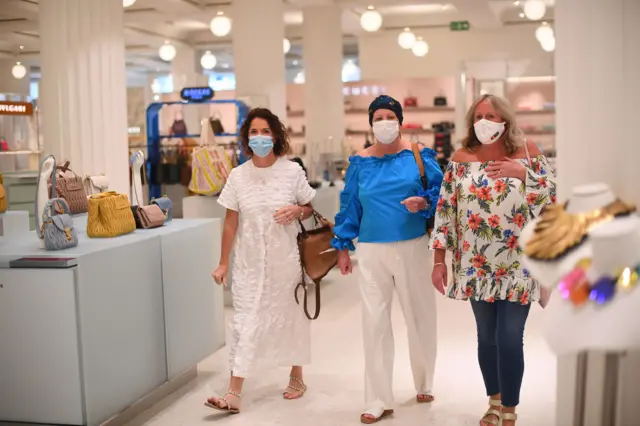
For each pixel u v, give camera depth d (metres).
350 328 6.40
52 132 6.56
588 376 2.96
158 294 4.52
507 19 17.88
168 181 8.79
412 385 4.80
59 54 6.48
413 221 4.11
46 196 4.11
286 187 4.47
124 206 4.54
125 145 6.78
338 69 14.81
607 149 3.00
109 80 6.60
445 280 3.92
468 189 3.71
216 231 5.30
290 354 4.53
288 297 4.50
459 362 5.28
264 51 12.01
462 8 14.55
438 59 19.02
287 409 4.43
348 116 18.56
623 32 2.94
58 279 3.76
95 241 4.26
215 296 5.28
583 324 2.32
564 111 3.06
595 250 2.39
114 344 4.06
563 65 3.05
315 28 14.66
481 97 3.73
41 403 3.85
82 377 3.81
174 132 10.54
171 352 4.66
